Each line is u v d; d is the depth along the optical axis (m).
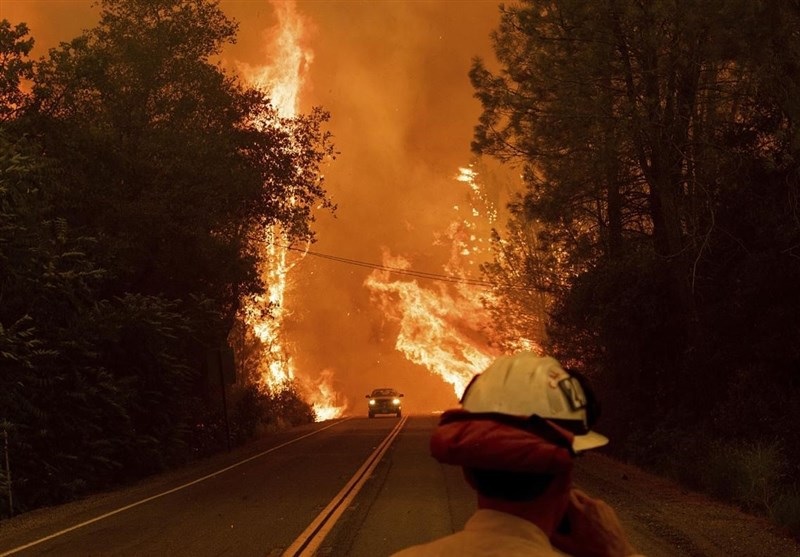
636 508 14.10
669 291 23.20
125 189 27.17
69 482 20.00
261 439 39.19
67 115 25.22
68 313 21.12
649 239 24.17
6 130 22.03
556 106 19.34
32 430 19.66
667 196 20.78
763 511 13.92
